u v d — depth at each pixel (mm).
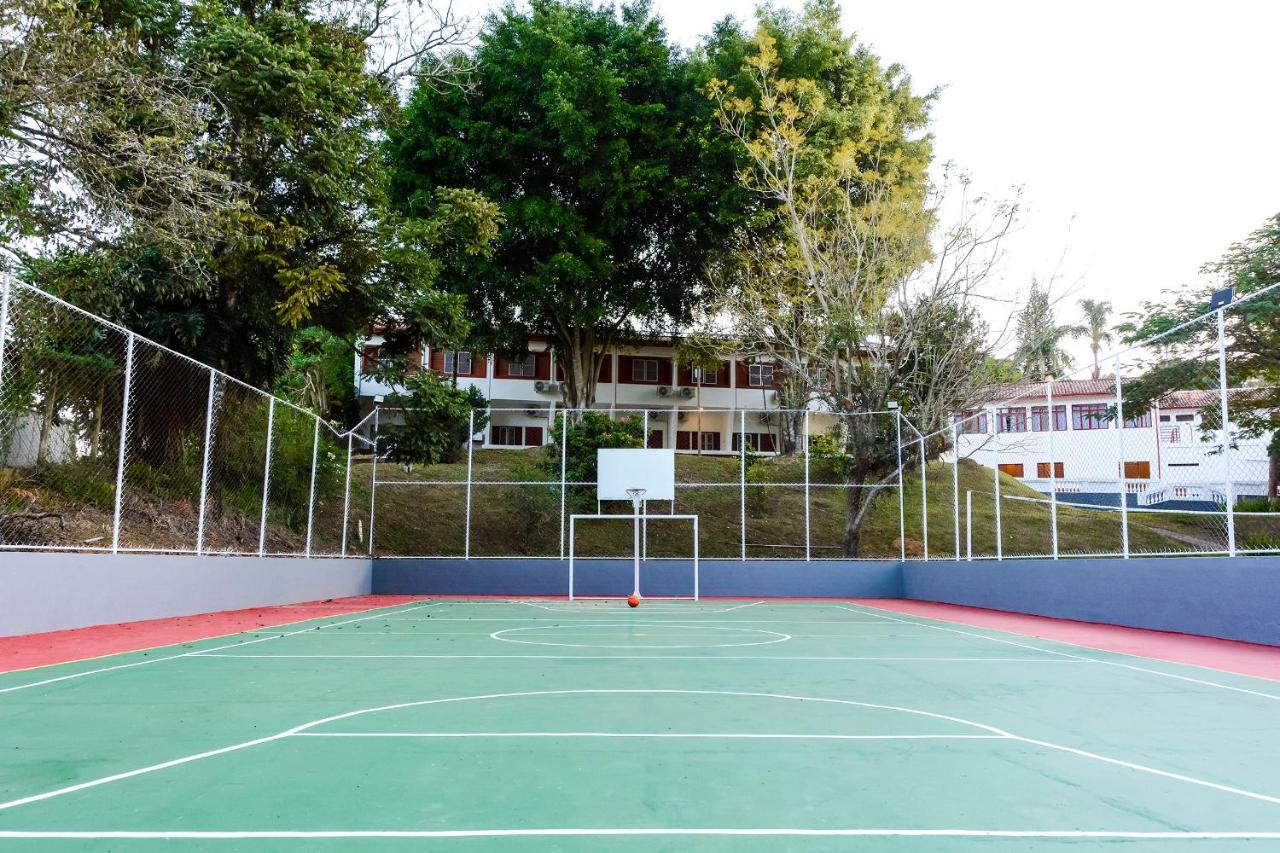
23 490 10078
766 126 23516
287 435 16672
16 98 9867
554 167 26703
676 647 9328
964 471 30625
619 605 16750
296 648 8805
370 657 8141
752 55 25391
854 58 26656
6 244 12297
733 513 23688
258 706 5453
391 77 18922
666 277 29516
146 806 3244
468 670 7301
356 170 15727
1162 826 3102
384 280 16750
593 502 21500
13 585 9109
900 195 21125
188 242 11695
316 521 18312
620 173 24812
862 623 12844
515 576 19656
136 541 12047
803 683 6695
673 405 38656
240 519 15031
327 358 29672
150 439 12500
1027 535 24719
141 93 11055
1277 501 16078
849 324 20281
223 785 3561
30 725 4781
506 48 26109
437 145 25125
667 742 4484
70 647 8406
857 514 21094
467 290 25922
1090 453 21984
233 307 15930
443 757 4109
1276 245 21125
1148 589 11805
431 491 23031
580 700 5809
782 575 19797
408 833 2947
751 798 3424
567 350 30250
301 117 13688
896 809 3287
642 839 2904
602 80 24234
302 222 14523
